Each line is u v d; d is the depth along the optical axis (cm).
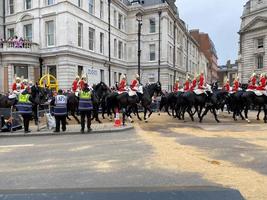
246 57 5772
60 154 1051
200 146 1161
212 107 2123
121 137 1415
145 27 5647
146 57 5638
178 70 6312
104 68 4675
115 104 2083
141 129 1717
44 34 3897
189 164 878
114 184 704
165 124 1980
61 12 3753
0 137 1519
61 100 1606
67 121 2189
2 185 711
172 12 5788
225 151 1065
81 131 1588
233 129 1706
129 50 5662
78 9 3981
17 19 4150
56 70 3794
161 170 817
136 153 1038
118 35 5275
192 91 2127
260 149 1102
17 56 3619
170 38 5841
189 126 1862
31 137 1502
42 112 2048
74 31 3888
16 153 1088
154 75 5581
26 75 3753
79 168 854
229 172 795
